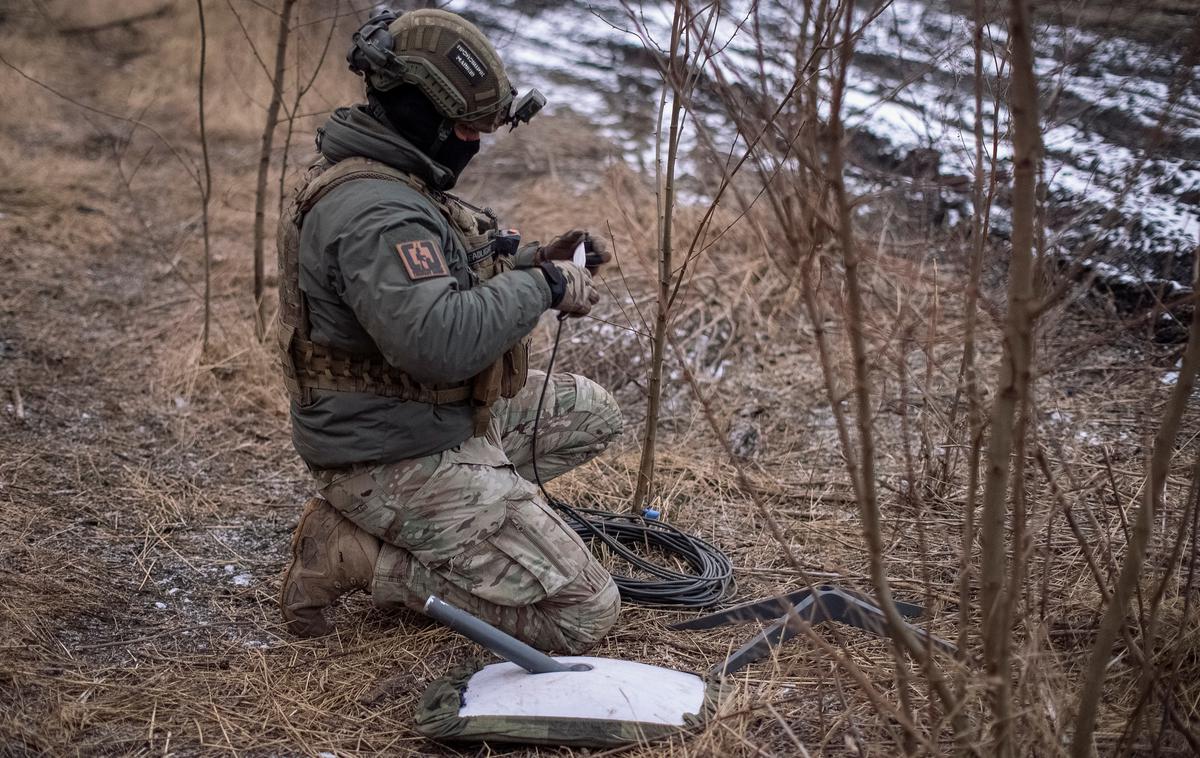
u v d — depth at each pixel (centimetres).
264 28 792
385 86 248
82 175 676
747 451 399
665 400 438
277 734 251
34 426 406
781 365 454
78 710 254
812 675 264
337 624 297
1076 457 352
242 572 326
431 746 246
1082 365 419
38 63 856
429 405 262
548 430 315
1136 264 449
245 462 397
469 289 255
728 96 210
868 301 442
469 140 261
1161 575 277
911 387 409
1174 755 226
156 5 916
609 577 278
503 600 267
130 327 499
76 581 313
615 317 485
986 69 322
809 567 322
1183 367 190
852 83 665
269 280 539
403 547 271
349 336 254
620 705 243
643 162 681
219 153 724
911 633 216
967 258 457
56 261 562
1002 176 312
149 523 351
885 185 551
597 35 957
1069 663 258
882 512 348
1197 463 211
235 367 456
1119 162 477
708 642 287
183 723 254
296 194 259
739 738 231
